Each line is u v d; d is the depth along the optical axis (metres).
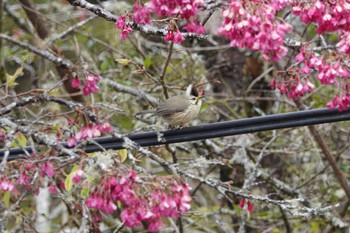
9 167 9.77
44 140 8.74
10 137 8.78
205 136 10.06
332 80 9.22
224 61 16.52
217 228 15.70
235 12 8.34
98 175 9.09
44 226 14.49
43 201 14.72
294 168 15.80
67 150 8.55
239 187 15.56
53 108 13.63
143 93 14.38
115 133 9.44
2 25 16.42
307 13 8.97
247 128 10.05
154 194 7.90
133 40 15.80
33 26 15.34
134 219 7.82
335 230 15.09
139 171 8.65
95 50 16.67
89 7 9.76
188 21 9.15
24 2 15.25
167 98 11.81
